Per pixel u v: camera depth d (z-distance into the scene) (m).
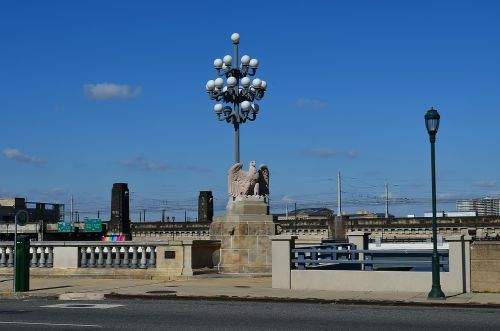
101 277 28.77
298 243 33.69
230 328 14.56
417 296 20.66
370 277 22.38
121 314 17.17
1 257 30.56
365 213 137.50
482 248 21.42
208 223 87.88
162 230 90.50
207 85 31.73
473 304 18.78
